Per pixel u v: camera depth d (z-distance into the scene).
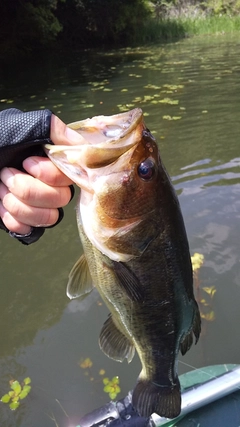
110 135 0.34
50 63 3.58
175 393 0.44
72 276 0.39
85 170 0.32
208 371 0.59
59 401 0.64
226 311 0.76
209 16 5.48
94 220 0.34
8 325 0.77
